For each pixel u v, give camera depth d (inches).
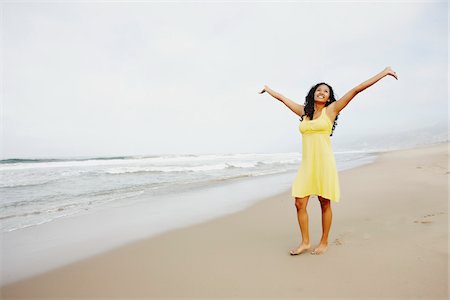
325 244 124.0
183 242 150.4
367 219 167.0
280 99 136.2
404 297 85.5
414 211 174.4
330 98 124.6
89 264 126.4
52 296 100.3
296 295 91.4
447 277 94.3
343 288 93.0
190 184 379.6
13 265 127.5
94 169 639.1
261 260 120.3
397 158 634.2
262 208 222.1
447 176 297.7
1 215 222.8
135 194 309.0
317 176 119.7
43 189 349.7
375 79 110.5
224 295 94.3
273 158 1134.4
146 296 97.0
